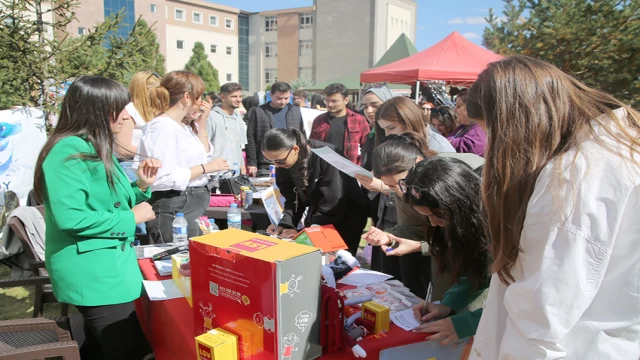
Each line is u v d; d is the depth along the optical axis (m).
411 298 1.70
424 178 1.38
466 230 1.37
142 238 3.18
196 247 1.37
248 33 52.72
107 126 1.55
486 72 0.99
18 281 2.23
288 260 1.17
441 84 7.24
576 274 0.83
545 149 0.89
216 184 3.91
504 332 1.05
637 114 0.93
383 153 1.91
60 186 1.46
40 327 1.71
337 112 4.84
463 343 1.51
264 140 2.48
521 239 0.91
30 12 5.10
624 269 0.87
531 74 0.92
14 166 4.61
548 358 0.88
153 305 1.86
